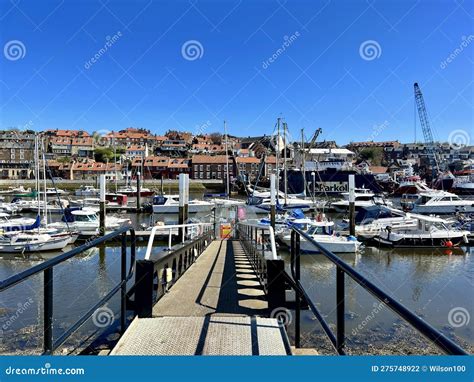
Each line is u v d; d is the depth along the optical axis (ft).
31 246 70.64
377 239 81.51
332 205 154.51
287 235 74.43
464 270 61.05
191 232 49.29
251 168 311.27
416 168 314.96
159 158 335.47
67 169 308.81
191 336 13.69
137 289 16.24
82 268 57.62
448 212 141.79
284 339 13.41
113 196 172.65
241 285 23.20
